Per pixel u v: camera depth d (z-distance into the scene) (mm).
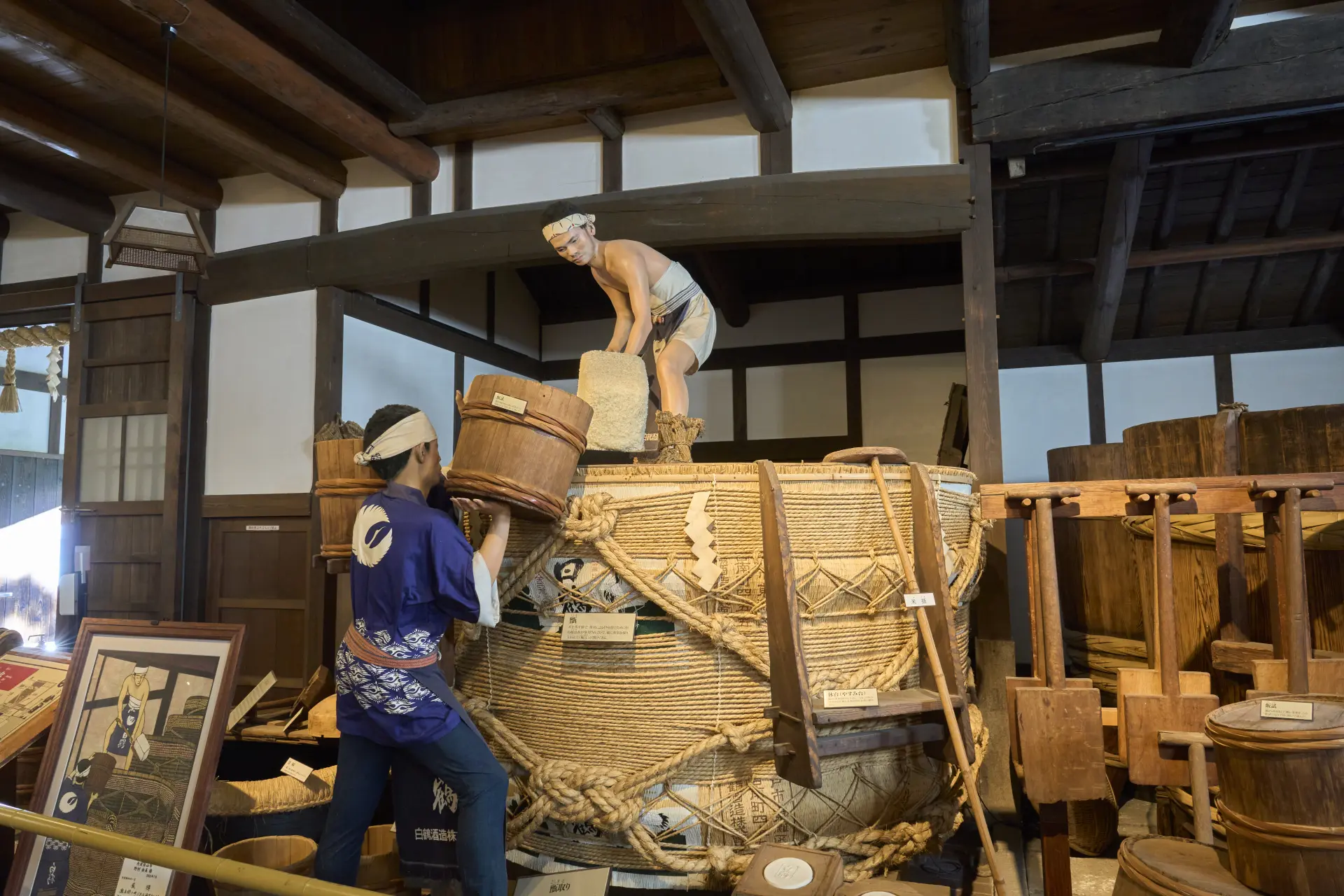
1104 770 2127
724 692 2275
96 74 3701
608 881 2107
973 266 3738
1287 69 3420
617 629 2256
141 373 5215
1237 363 5477
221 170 5117
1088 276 5145
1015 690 2258
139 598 5031
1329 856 1655
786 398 6590
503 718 2436
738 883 2061
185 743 2283
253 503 4887
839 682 2311
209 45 3516
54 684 2670
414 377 5621
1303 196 4699
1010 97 3723
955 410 4520
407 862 2068
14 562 8812
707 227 4047
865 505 2414
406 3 4438
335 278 4785
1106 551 3607
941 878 2496
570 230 2953
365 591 1974
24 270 5703
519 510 2102
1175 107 3525
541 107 4203
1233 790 1805
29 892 2248
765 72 3682
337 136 4273
